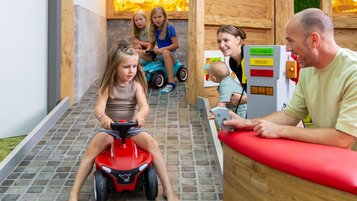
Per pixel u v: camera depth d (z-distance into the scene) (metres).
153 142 2.43
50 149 3.02
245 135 1.37
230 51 2.88
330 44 1.41
